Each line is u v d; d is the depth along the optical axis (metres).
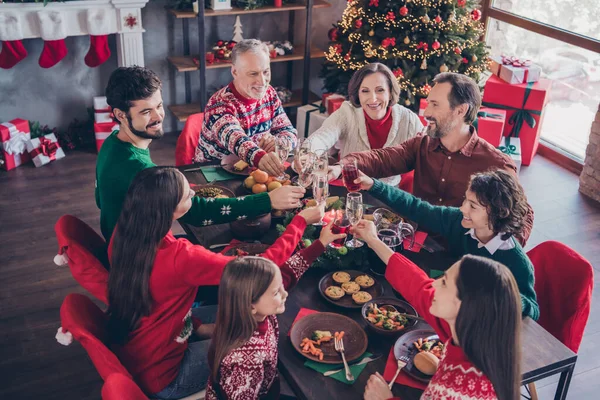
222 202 2.35
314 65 6.06
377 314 1.98
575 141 5.09
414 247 2.38
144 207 1.81
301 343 1.88
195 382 2.03
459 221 2.31
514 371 1.40
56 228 2.24
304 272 2.19
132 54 5.01
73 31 4.76
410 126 3.24
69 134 5.26
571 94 5.03
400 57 4.53
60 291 3.49
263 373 1.73
